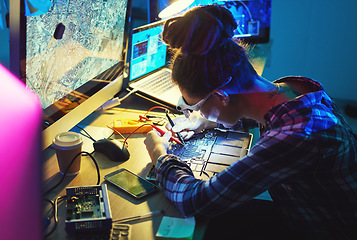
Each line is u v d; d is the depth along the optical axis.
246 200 0.92
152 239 0.88
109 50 1.51
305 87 1.06
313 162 0.88
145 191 1.05
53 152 1.24
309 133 0.88
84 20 1.29
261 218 1.21
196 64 0.93
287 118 0.92
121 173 1.14
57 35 1.13
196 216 0.95
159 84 1.78
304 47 3.08
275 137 0.90
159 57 1.89
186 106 1.07
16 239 0.69
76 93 1.31
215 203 0.92
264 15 2.29
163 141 1.23
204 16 0.89
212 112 1.05
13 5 0.93
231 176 0.91
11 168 0.70
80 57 1.31
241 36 2.32
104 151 1.23
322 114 0.93
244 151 1.30
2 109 0.74
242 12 2.29
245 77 0.97
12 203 0.69
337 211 0.96
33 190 0.71
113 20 1.49
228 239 1.15
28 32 1.00
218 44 0.91
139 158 1.25
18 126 0.73
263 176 0.89
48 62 1.13
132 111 1.61
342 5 2.90
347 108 3.04
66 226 0.87
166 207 1.00
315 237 1.02
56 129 1.20
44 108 1.14
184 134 1.35
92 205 0.96
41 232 0.71
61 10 1.14
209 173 1.16
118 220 0.94
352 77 3.10
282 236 1.15
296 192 1.00
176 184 1.01
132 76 1.71
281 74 3.20
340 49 3.03
